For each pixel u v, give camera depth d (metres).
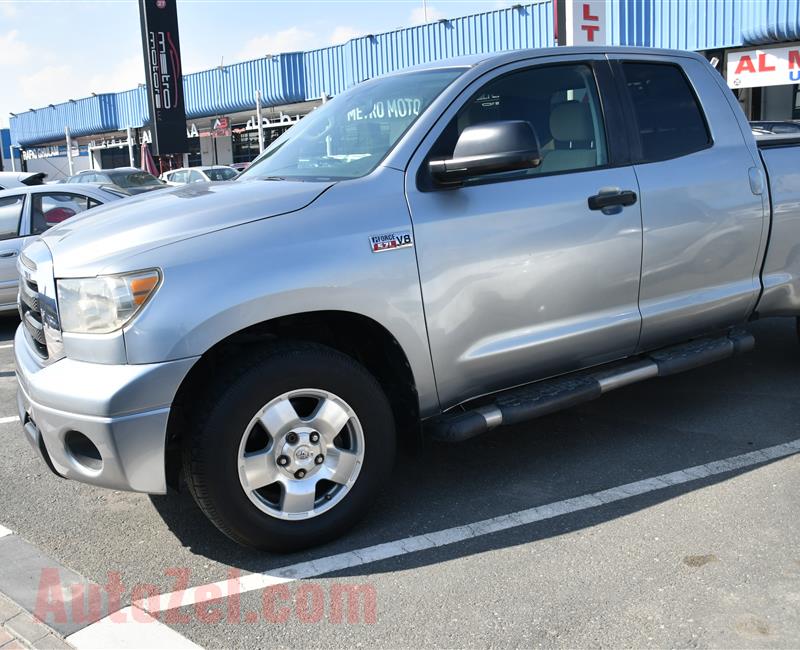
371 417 3.22
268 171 3.87
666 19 17.56
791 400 4.80
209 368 3.09
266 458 3.02
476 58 3.82
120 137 40.41
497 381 3.60
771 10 15.95
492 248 3.44
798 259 4.65
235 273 2.91
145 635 2.65
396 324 3.23
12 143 48.94
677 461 3.97
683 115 4.27
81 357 2.91
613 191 3.81
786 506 3.42
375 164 3.42
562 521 3.38
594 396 3.79
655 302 4.06
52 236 3.42
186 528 3.48
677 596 2.78
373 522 3.45
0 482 4.10
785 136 4.73
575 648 2.51
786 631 2.55
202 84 32.91
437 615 2.73
